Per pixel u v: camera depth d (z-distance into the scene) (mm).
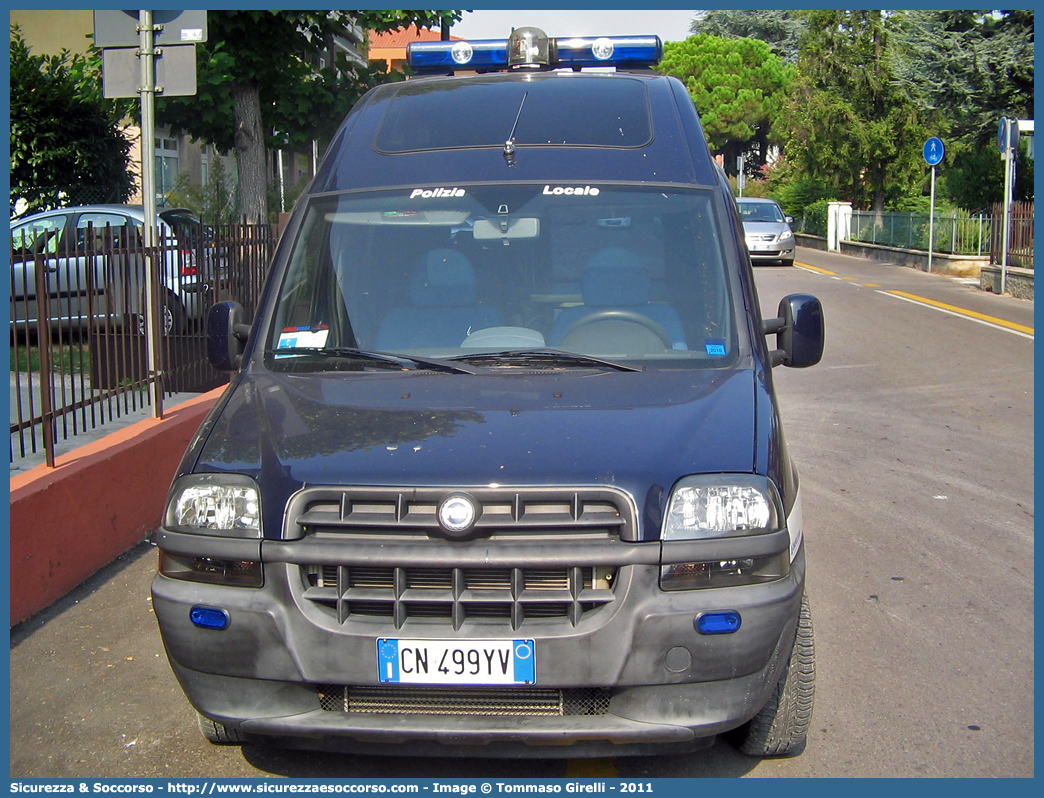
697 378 3824
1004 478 7582
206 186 18000
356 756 3885
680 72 55062
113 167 17188
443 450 3293
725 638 3137
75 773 3738
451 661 3119
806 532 6348
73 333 6250
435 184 4512
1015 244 19703
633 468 3217
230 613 3188
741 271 4258
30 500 5039
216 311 4328
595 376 3838
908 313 16891
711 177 4566
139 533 6156
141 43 7074
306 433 3449
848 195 33938
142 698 4281
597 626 3104
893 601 5262
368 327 4164
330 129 14945
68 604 5242
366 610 3188
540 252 4293
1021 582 5531
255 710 3236
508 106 4887
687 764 3789
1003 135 19656
